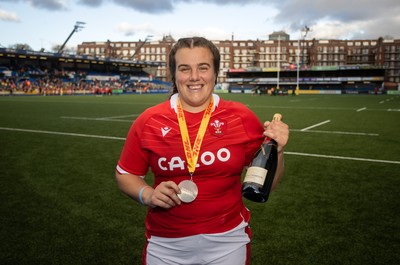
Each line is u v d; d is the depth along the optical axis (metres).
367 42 108.94
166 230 1.74
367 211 4.59
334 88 83.25
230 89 86.69
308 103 33.19
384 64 104.06
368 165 7.20
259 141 1.85
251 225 4.16
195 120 1.76
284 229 4.04
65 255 3.45
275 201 5.02
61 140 10.45
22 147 9.23
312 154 8.33
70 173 6.59
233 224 1.77
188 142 1.71
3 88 53.75
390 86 81.44
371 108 25.92
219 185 1.71
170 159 1.72
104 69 82.44
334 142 10.12
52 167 7.05
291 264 3.26
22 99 39.22
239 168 1.76
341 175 6.41
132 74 86.81
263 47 113.12
